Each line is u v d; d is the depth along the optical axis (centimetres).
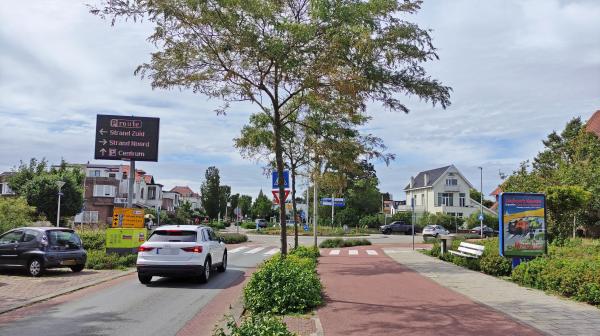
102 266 1683
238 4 1011
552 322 787
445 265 1755
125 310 961
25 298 1084
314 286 977
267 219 10125
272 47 1025
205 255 1357
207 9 1020
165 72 1177
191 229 1381
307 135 1695
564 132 4406
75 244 1585
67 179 4741
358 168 1781
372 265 1791
